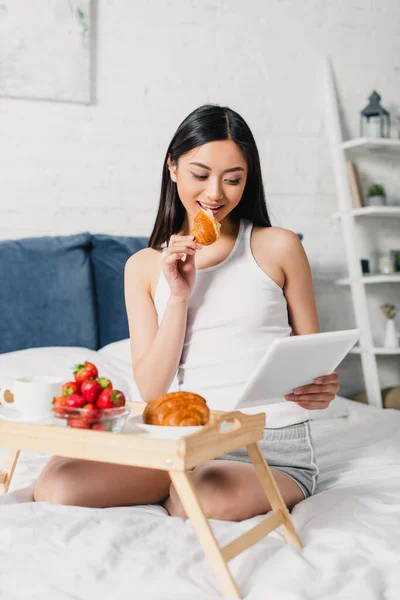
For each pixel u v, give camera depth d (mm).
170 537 1230
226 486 1382
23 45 2881
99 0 3018
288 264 1681
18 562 1110
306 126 3348
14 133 2918
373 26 3447
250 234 1694
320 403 1495
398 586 1065
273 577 1089
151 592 1039
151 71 3104
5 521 1253
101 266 2881
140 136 3092
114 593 1032
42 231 2965
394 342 3336
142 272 1766
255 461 1273
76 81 2955
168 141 3129
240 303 1620
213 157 1530
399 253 3430
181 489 1068
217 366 1597
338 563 1125
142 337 1711
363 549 1200
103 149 3043
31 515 1297
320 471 1775
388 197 3488
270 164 3303
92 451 1130
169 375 1584
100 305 2854
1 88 2863
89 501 1416
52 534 1204
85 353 2547
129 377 2447
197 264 1666
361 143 3201
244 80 3246
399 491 1532
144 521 1316
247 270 1650
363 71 3441
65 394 1218
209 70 3191
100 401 1193
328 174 3393
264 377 1279
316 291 3381
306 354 1299
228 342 1605
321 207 3385
